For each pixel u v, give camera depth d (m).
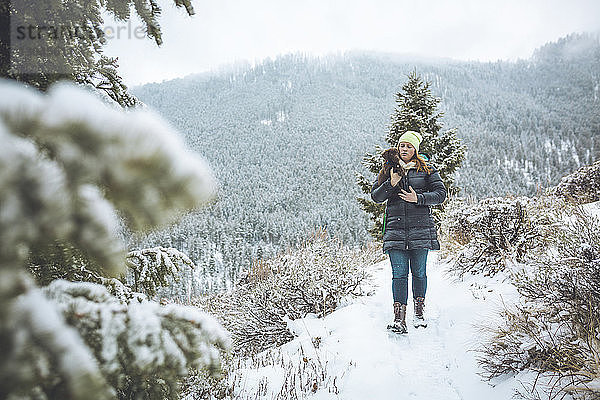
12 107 0.59
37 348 0.60
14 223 0.52
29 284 0.65
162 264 2.41
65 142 0.60
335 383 3.10
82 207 0.58
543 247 4.34
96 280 1.68
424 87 10.09
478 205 6.42
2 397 0.57
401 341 3.83
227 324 5.86
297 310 5.39
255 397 2.99
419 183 4.09
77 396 0.59
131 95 2.17
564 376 2.42
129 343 0.96
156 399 1.61
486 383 2.85
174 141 0.67
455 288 4.90
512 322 3.16
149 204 0.63
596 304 2.77
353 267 6.04
